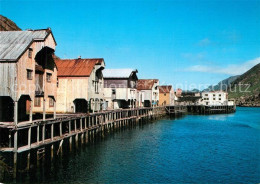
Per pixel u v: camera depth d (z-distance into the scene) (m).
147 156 29.95
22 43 23.77
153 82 79.31
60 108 40.62
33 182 20.67
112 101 57.41
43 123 23.81
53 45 26.34
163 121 70.94
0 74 21.94
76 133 30.86
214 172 24.62
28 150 21.89
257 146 36.44
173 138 42.22
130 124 57.31
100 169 24.69
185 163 27.41
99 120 41.41
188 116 92.44
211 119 79.88
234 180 22.64
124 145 35.50
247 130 53.44
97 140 38.31
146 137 42.56
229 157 30.09
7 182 20.08
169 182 21.83
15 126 20.11
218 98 130.50
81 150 31.62
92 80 42.25
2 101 25.28
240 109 151.12
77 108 42.09
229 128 56.66
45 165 24.58
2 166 21.11
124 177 22.73
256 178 23.19
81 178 22.14
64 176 22.39
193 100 131.12
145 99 77.19
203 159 29.09
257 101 195.00
